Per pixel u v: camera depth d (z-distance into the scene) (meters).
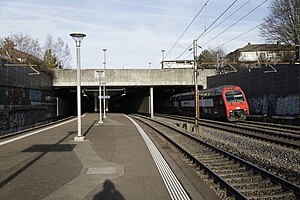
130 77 46.69
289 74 30.91
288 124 30.08
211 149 15.17
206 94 40.16
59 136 20.38
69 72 44.97
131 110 81.12
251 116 36.34
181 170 10.21
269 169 11.34
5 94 24.73
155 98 75.62
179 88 55.78
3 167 10.51
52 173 9.63
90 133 22.48
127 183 8.51
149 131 25.02
